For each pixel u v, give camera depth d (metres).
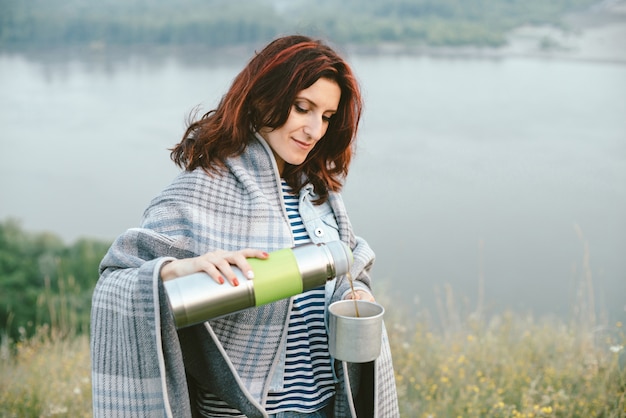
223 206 1.51
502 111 32.62
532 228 17.80
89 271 17.31
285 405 1.52
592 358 3.38
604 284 4.62
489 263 15.18
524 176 22.50
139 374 1.35
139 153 39.34
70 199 35.34
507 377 3.29
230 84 1.61
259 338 1.49
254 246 1.50
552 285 13.14
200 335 1.41
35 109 47.31
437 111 34.09
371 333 1.36
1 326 9.70
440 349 3.74
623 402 2.93
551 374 3.27
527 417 2.82
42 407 3.30
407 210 19.22
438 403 3.08
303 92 1.51
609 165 23.02
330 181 1.70
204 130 1.57
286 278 1.27
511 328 4.01
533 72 31.66
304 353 1.55
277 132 1.55
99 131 42.50
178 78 44.94
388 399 1.63
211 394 1.52
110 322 1.38
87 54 47.12
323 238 1.64
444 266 14.67
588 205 19.14
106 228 32.22
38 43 47.34
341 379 1.56
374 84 34.91
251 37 41.34
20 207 34.34
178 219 1.48
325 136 1.69
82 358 4.00
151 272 1.28
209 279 1.24
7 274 16.02
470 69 33.81
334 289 1.61
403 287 5.06
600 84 28.19
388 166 24.28
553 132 27.62
